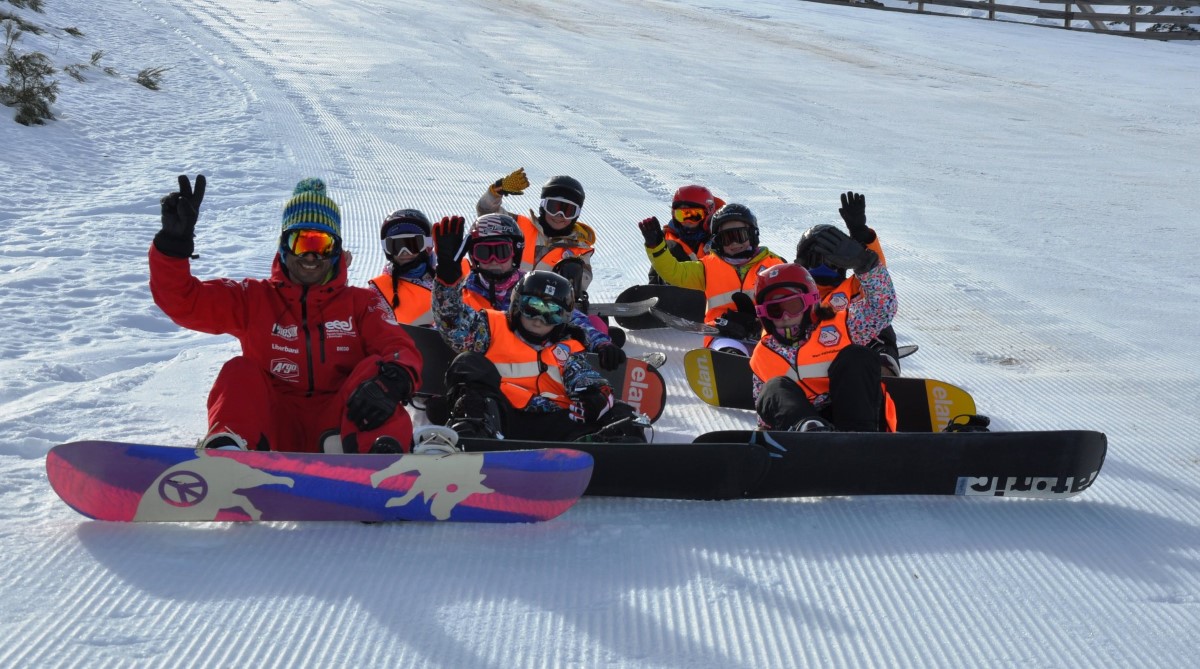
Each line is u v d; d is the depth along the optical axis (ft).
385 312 13.50
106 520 12.00
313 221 12.76
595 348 16.11
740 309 19.76
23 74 39.34
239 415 12.39
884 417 15.64
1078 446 13.34
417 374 12.91
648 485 13.15
